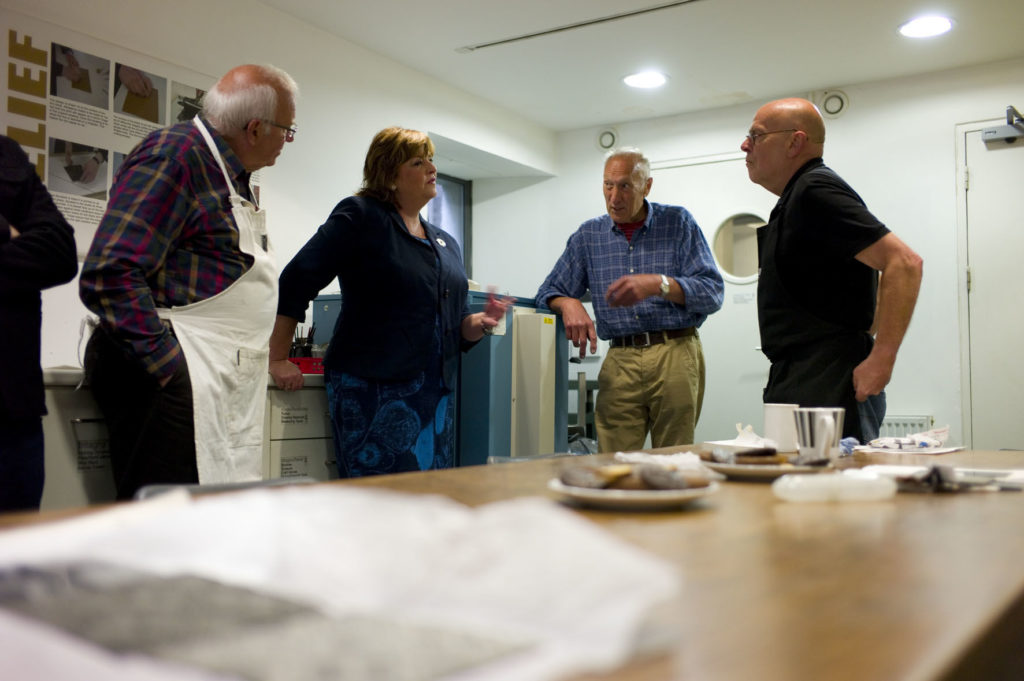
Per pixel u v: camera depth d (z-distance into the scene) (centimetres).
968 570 60
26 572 40
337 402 248
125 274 170
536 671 31
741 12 377
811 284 220
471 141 489
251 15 359
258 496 50
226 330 190
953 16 381
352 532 45
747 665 38
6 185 168
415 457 251
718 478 119
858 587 54
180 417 178
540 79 466
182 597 37
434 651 32
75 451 193
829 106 480
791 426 162
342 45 405
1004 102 441
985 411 445
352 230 242
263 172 364
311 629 34
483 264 577
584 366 460
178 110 327
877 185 470
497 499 91
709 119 521
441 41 411
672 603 49
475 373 318
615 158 314
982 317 446
